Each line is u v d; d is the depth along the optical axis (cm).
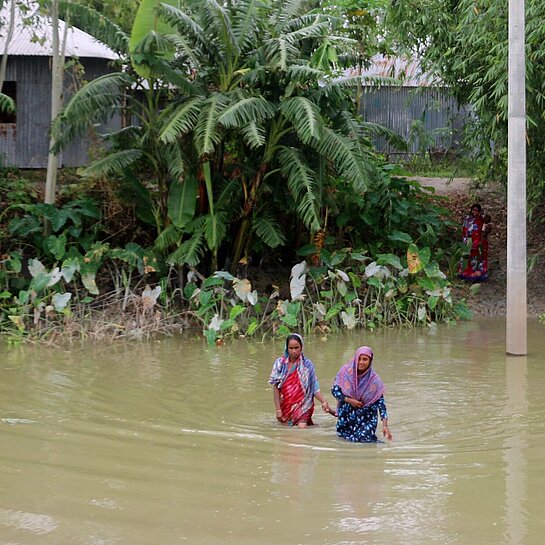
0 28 1761
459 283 1697
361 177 1351
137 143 1463
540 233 1858
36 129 1838
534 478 627
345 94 1427
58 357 1165
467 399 920
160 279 1461
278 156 1407
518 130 1195
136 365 1110
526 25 1380
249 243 1507
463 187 2100
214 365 1116
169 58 1380
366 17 1881
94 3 1719
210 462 670
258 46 1394
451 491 594
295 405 810
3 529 513
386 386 987
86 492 586
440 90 1758
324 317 1426
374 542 493
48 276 1341
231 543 491
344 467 658
